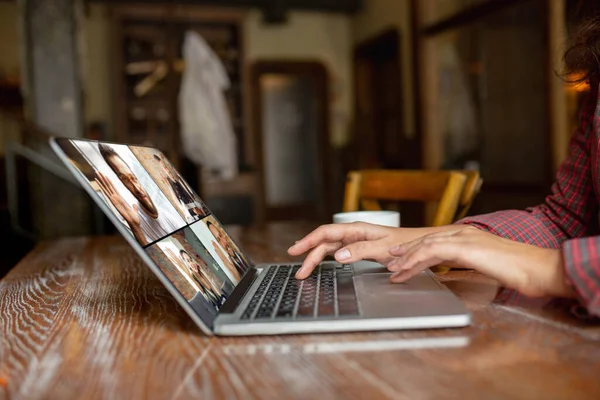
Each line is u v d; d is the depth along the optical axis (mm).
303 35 7230
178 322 661
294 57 7195
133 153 769
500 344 531
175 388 458
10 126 6570
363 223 833
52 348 582
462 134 5059
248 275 832
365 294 678
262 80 7301
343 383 451
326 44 7305
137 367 513
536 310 646
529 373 456
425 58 5457
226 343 571
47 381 487
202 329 585
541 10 3771
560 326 581
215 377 479
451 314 578
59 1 4750
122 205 617
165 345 574
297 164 7496
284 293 706
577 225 903
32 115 4727
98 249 1520
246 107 6965
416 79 5582
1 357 557
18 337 627
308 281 777
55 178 4641
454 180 1228
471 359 494
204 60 6199
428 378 454
